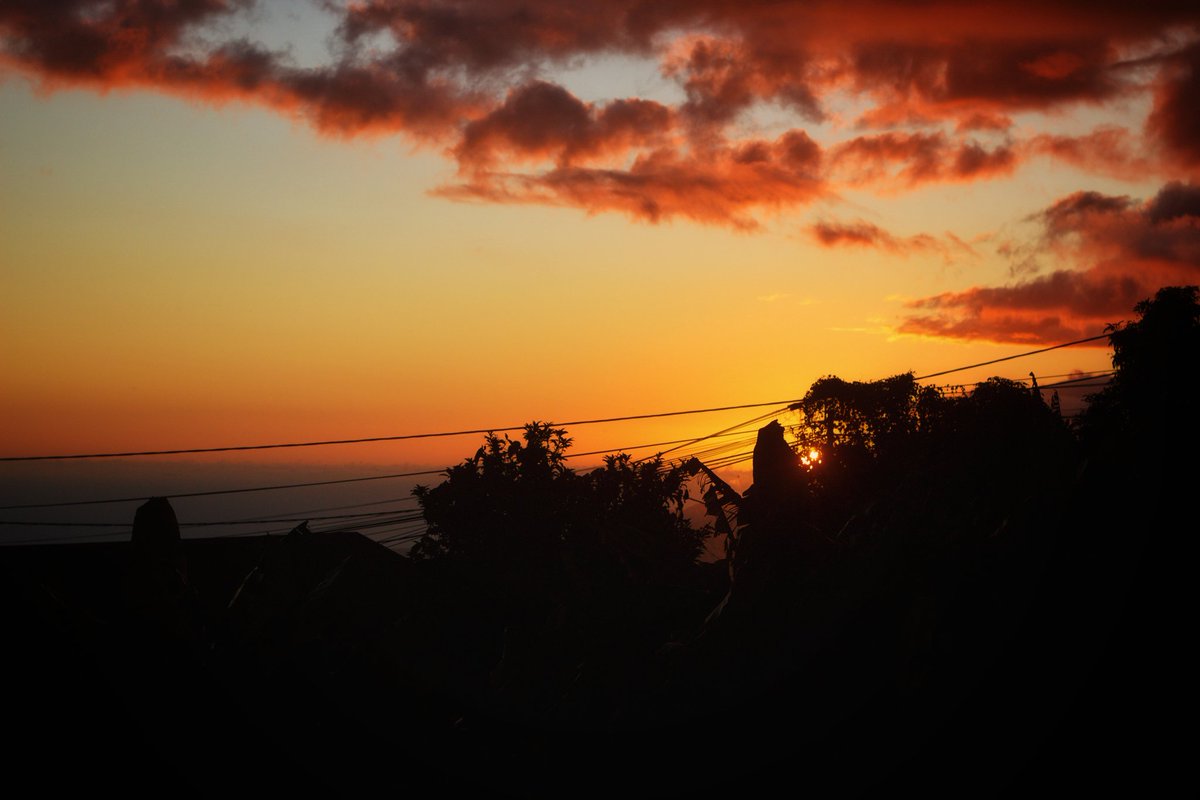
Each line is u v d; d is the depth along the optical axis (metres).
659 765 12.77
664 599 16.88
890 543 12.54
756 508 14.09
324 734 13.65
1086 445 13.04
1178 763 8.87
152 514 13.31
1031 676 10.21
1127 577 10.19
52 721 11.11
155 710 11.73
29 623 11.48
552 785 13.41
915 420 33.81
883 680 11.43
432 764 13.95
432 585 23.25
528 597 22.61
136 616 12.43
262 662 14.04
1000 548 11.39
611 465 24.94
